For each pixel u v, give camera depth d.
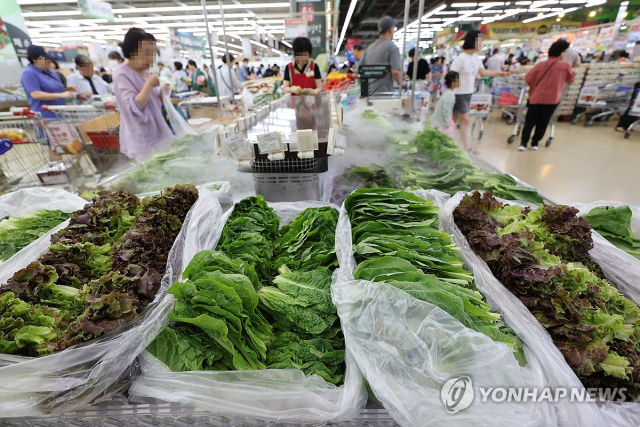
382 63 4.92
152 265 1.39
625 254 1.42
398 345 0.90
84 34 12.20
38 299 1.17
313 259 1.36
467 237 1.51
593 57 9.44
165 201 1.71
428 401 0.81
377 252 1.23
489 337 0.91
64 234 1.48
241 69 9.24
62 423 0.94
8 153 3.30
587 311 1.11
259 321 1.09
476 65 5.07
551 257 1.30
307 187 2.08
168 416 0.92
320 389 0.93
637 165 4.99
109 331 0.99
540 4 8.71
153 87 3.20
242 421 0.90
